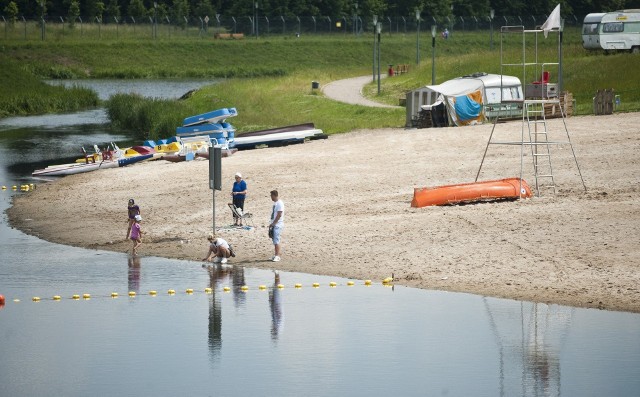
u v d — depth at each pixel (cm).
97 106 19162
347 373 4069
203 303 5125
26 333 4659
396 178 8362
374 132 11781
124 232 6956
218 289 5394
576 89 13888
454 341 4409
